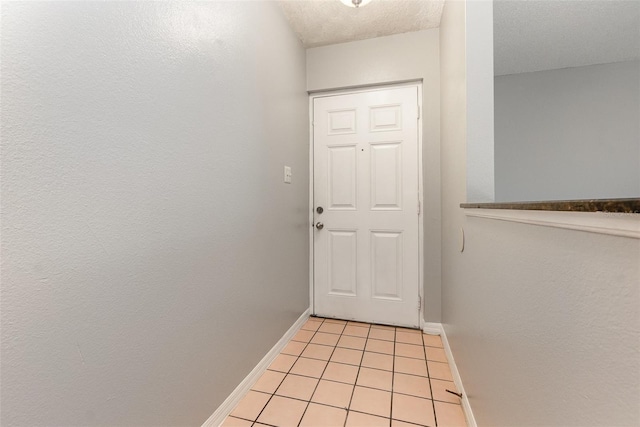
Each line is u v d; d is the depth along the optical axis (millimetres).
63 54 692
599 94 2693
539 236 658
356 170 2420
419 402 1416
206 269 1202
